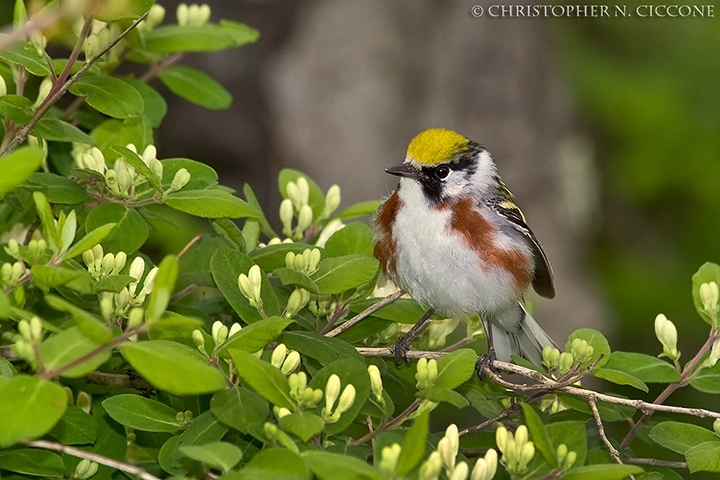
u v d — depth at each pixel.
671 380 8.98
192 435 7.57
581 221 20.92
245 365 6.81
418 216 11.06
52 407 5.80
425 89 20.45
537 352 11.73
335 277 8.83
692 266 22.30
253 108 20.17
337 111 19.81
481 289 10.98
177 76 11.14
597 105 22.14
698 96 22.33
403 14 20.53
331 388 6.96
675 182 22.16
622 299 21.91
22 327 6.15
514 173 20.41
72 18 8.25
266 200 20.27
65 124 9.16
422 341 11.32
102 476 8.51
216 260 8.41
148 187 9.02
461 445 8.88
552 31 22.22
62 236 7.15
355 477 5.86
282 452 6.02
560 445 7.13
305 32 20.22
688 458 7.79
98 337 5.86
